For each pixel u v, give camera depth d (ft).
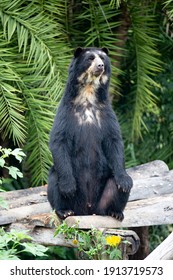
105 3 53.11
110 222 34.45
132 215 35.63
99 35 52.11
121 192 34.96
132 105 57.00
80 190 35.53
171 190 39.60
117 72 52.03
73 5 53.67
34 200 38.58
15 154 30.01
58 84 48.03
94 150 35.53
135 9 53.57
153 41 55.52
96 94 35.96
